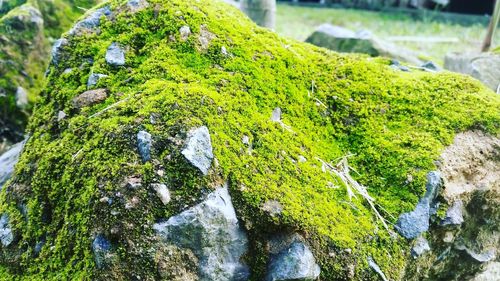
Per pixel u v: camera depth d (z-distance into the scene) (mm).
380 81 722
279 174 572
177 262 510
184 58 632
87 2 1212
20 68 1077
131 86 615
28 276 566
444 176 627
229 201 540
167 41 644
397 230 592
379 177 631
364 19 2824
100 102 609
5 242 599
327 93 686
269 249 542
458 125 679
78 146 581
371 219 591
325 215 565
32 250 579
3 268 590
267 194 547
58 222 567
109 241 506
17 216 608
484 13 3053
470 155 658
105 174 529
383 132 668
